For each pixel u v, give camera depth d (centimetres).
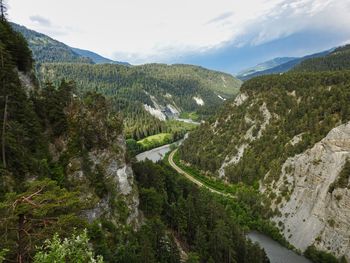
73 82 6750
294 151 10881
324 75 14350
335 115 11150
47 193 1909
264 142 13262
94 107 6334
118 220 5509
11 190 3694
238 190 11419
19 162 4216
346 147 8594
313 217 8188
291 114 13138
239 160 13688
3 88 4475
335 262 6888
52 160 5097
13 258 1620
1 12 5859
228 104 18800
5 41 5384
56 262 1344
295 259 7494
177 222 7269
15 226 1702
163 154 19100
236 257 6650
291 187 9706
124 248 4862
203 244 6469
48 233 1727
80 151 5381
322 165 8919
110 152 6022
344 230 7231
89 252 1449
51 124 5578
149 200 7044
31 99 5531
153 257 4959
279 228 8925
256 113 15150
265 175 11688
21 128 4584
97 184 5238
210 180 13875
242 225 9081
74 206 2122
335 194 7788
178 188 8862
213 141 16412
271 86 15925
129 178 6588
